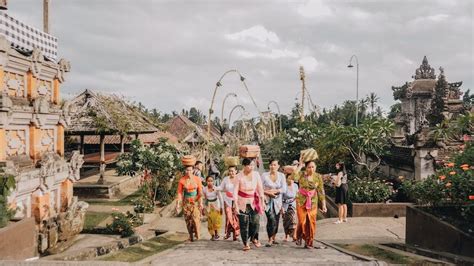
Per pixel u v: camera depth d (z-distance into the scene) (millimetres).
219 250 7367
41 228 11008
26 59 10969
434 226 8648
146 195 17609
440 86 19250
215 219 9906
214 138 48062
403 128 31188
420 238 9281
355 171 21203
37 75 11609
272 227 8297
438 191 9531
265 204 8227
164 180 18984
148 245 9883
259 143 58812
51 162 11430
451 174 9297
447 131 15164
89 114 21125
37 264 5203
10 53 10055
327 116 62500
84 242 11984
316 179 7637
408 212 9953
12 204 9680
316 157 7688
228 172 9578
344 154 20812
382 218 14234
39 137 11641
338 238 11352
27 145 11195
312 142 27203
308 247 7551
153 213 16359
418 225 9391
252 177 7578
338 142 18547
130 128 21859
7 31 10781
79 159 13680
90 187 20172
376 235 11711
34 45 12148
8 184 8836
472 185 8828
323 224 13617
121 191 22438
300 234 8031
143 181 19297
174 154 19328
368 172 19156
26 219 8875
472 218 8680
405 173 16984
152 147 19500
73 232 12633
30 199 10922
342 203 13727
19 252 8359
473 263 6824
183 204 9672
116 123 21062
